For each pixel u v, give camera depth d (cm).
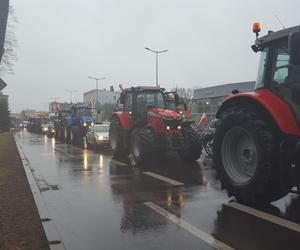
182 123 1554
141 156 1542
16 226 721
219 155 874
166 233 664
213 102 3706
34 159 1855
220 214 765
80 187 1096
